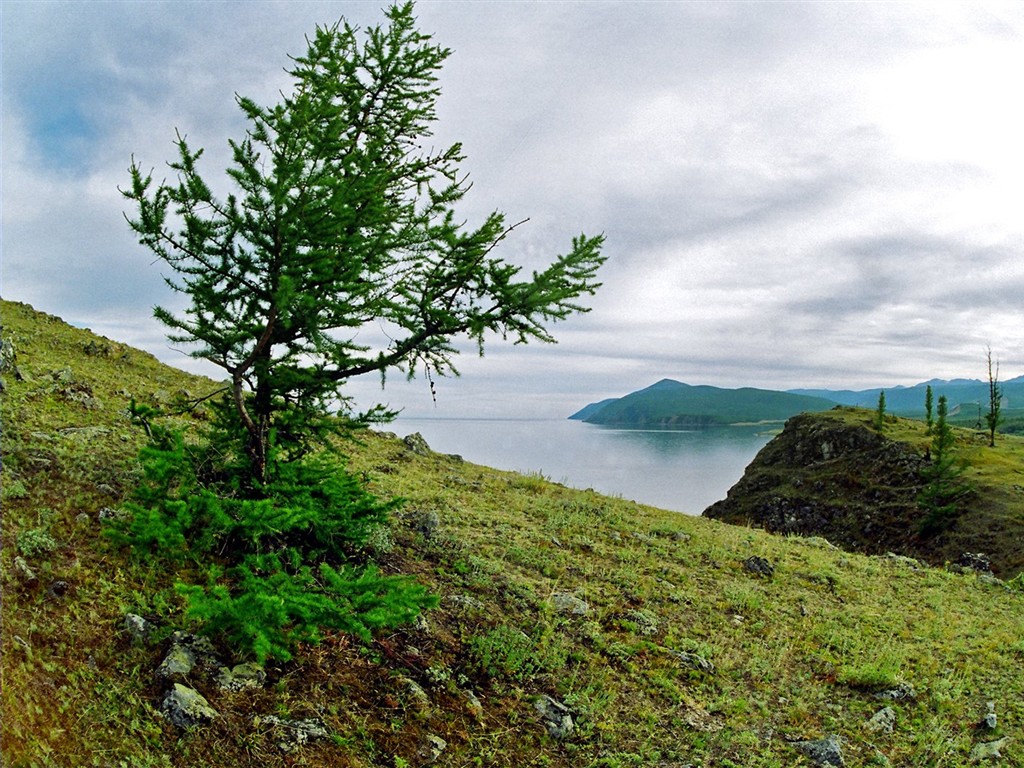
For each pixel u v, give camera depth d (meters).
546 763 6.87
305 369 7.99
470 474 19.81
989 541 56.84
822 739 8.02
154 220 6.93
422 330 8.06
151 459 7.88
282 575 6.90
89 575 7.05
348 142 8.14
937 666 10.45
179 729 5.64
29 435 10.12
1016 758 8.07
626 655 9.23
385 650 7.75
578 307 7.89
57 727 5.15
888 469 76.19
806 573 14.77
